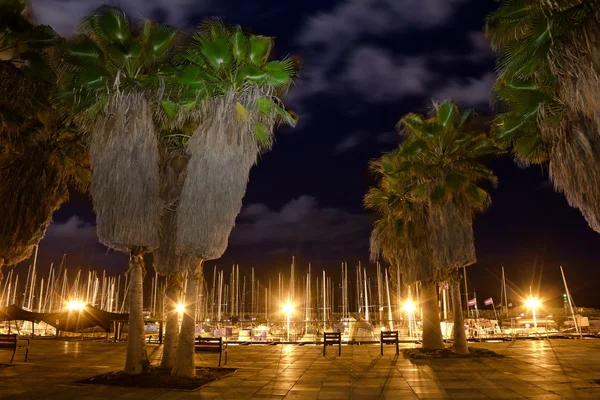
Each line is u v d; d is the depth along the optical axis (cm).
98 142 1329
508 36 1169
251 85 1374
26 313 2756
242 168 1329
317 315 5922
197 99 1403
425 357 1861
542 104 1155
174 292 1576
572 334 2911
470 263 1939
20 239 1669
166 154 1586
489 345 2369
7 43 1526
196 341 1627
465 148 2027
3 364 1656
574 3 1022
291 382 1300
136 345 1366
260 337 2878
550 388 1167
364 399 1066
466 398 1062
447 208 1959
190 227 1270
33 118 1647
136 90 1346
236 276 7025
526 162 1398
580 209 1061
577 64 943
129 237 1292
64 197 1814
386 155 2270
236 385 1250
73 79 1386
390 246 2294
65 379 1326
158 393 1134
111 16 1367
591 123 1041
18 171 1670
